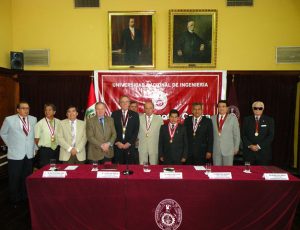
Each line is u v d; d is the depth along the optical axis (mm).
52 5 5230
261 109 3863
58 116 5297
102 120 3609
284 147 5133
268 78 5109
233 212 2570
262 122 3859
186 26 5090
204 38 5105
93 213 2576
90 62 5266
